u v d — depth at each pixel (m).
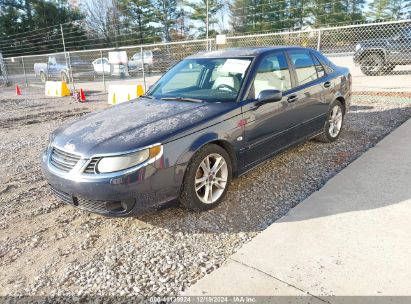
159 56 18.86
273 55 4.15
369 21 39.00
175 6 48.88
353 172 3.97
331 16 40.38
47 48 47.22
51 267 2.67
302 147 5.12
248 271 2.42
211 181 3.31
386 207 3.16
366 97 8.85
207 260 2.62
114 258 2.72
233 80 3.78
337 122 5.28
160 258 2.69
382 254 2.51
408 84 10.42
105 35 50.97
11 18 46.34
